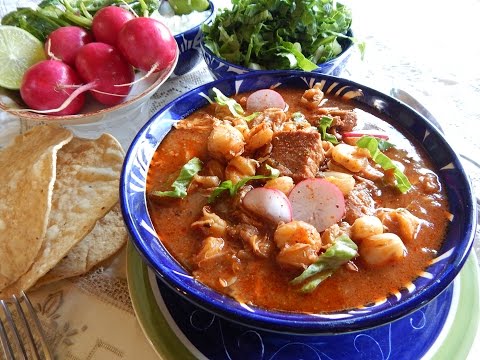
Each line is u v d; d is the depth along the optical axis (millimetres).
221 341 156
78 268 184
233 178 190
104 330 171
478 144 251
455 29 360
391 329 161
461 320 161
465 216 165
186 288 141
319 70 264
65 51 263
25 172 207
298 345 157
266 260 167
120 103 254
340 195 175
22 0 432
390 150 207
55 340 168
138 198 180
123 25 262
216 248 168
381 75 308
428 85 298
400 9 392
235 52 285
